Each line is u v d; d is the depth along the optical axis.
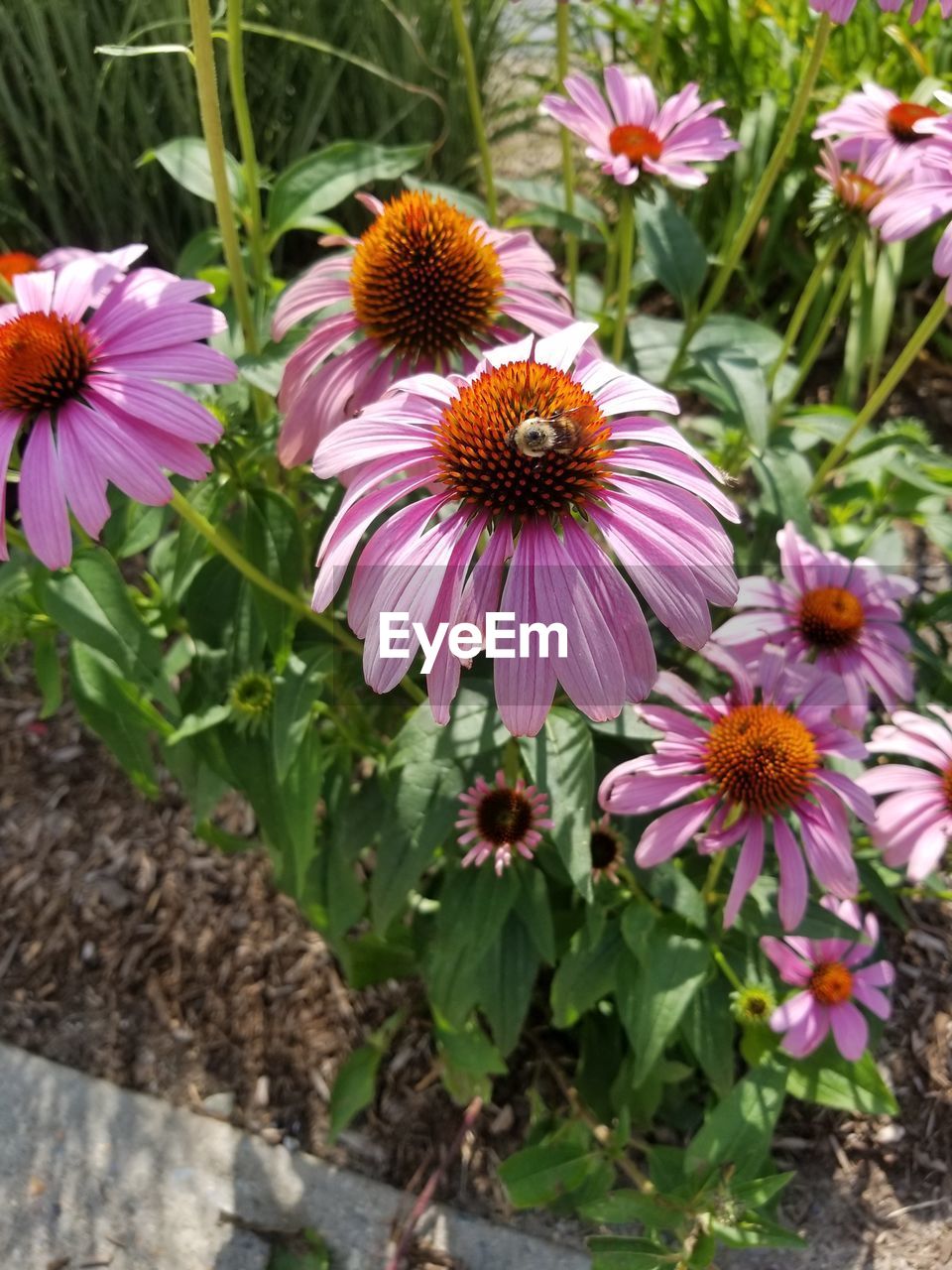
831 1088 0.28
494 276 0.26
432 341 0.26
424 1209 0.33
